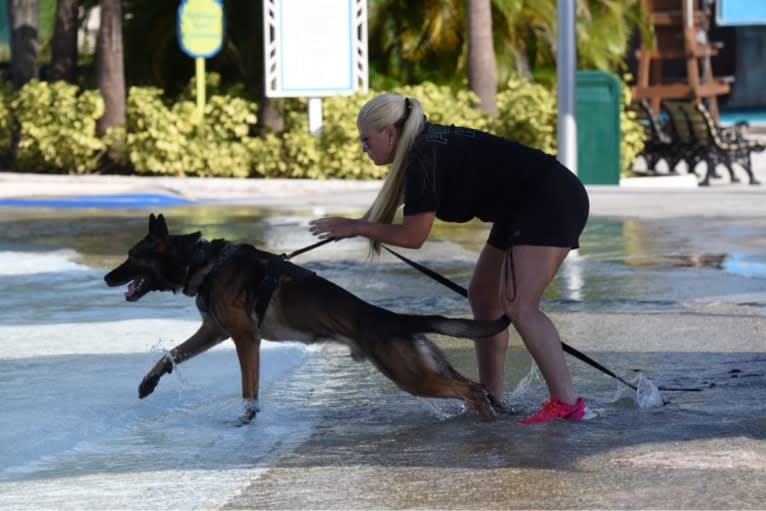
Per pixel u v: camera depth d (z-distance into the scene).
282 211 22.38
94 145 28.53
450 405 8.66
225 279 8.34
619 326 11.66
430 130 7.95
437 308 12.85
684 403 8.62
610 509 6.16
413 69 31.16
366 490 6.62
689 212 21.44
